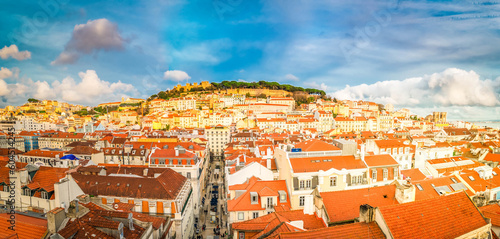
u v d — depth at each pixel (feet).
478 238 109.09
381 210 100.68
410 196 146.30
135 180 224.53
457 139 618.85
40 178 195.93
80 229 116.37
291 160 197.26
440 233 101.19
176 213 204.44
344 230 96.99
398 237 94.48
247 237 138.10
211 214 301.43
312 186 187.01
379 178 205.87
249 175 224.12
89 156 357.61
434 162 287.48
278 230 108.47
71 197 171.32
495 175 222.48
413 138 469.16
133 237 122.83
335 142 230.27
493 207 142.41
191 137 607.78
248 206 183.83
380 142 312.09
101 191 215.72
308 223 129.90
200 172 354.54
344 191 145.69
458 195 119.14
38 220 123.34
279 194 189.06
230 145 547.49
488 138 517.14
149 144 429.38
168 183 230.07
